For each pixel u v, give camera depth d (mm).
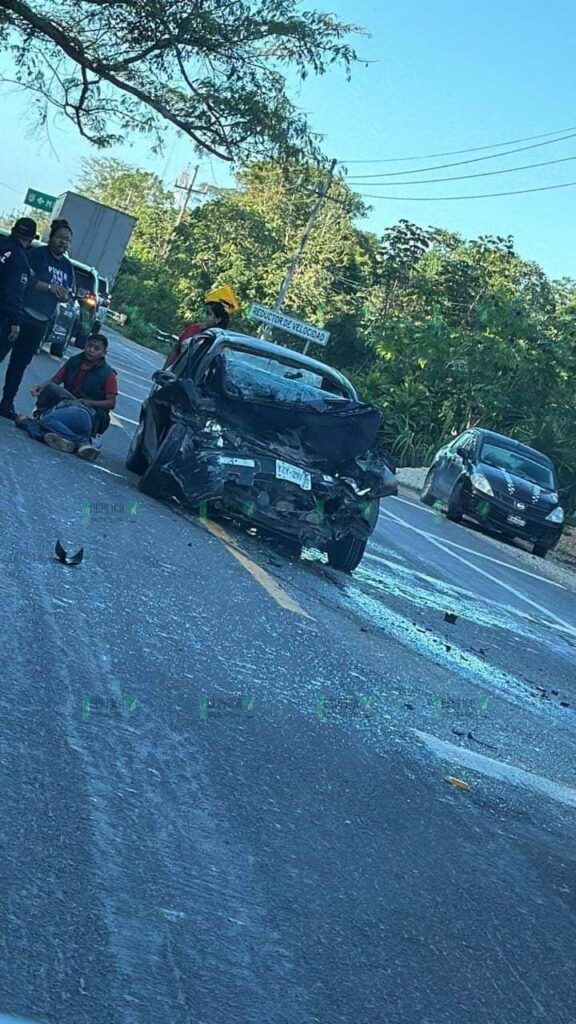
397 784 5473
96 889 3621
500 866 4859
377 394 42281
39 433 12391
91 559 7930
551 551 25719
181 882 3844
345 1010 3396
